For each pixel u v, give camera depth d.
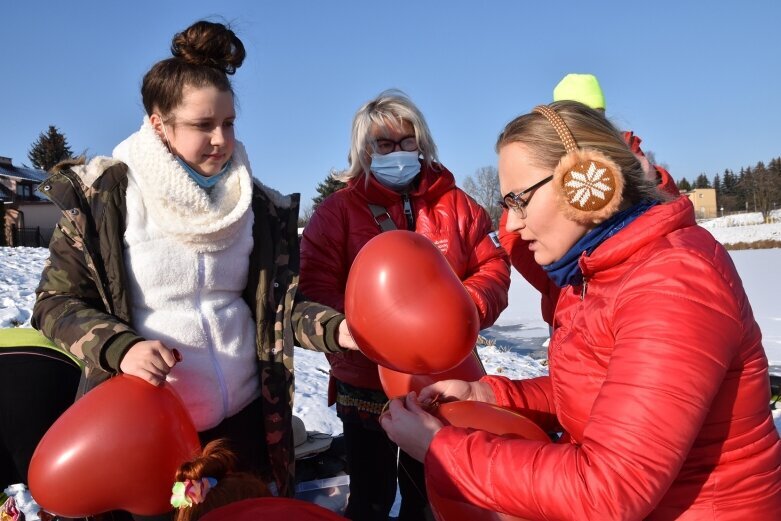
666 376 1.39
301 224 28.52
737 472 1.55
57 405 2.50
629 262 1.59
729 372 1.54
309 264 2.95
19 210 37.41
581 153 1.60
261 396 2.44
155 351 1.91
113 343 1.93
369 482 2.97
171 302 2.21
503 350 9.21
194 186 2.18
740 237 43.59
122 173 2.18
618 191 1.58
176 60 2.21
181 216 2.18
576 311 1.74
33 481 1.83
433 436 1.73
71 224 2.11
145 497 1.86
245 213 2.29
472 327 1.98
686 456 1.46
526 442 1.58
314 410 5.06
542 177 1.68
